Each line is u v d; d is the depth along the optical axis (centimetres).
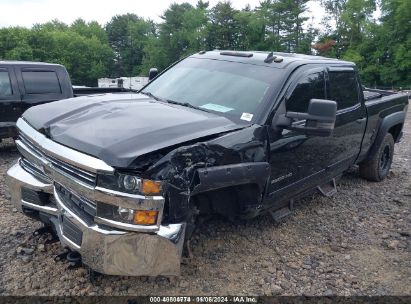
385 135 652
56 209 362
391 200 604
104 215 304
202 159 332
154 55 9444
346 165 573
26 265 379
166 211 316
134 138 317
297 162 443
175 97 452
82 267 373
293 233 480
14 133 820
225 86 440
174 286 363
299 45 8000
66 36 9681
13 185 390
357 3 6975
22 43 8156
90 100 412
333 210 556
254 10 8438
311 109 381
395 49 6184
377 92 707
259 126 388
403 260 436
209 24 8475
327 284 385
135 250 305
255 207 398
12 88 810
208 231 460
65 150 319
